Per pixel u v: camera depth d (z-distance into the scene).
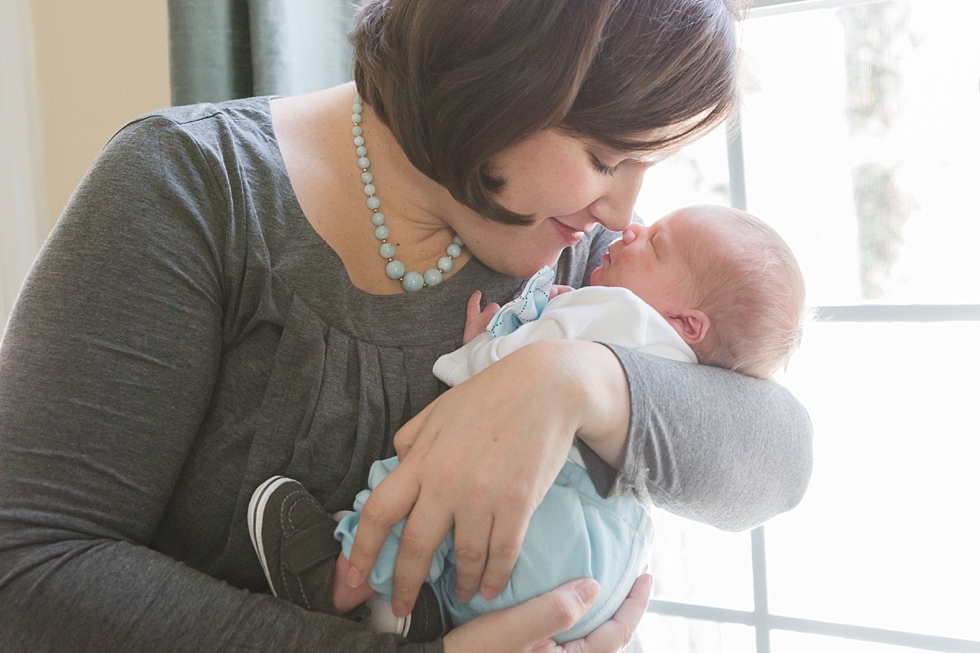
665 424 0.74
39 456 0.65
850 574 1.53
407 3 0.73
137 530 0.71
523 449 0.66
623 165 0.77
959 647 1.29
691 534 1.60
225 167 0.77
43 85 1.47
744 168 1.44
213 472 0.78
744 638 1.52
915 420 1.49
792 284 0.92
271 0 1.14
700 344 0.93
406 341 0.83
